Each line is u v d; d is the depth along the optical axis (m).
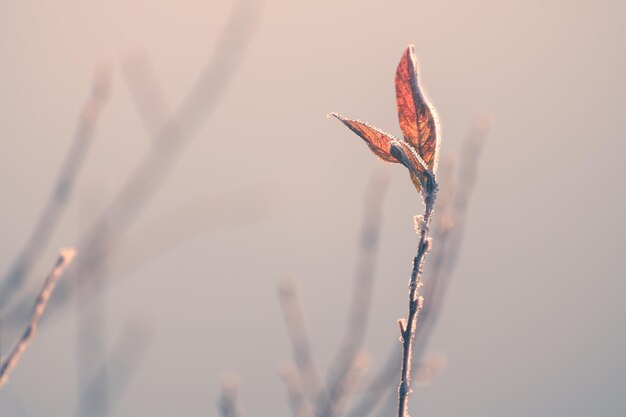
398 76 0.95
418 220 0.95
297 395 1.15
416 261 0.94
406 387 0.93
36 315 1.00
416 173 0.94
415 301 0.93
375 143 0.94
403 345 0.93
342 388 1.15
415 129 0.94
